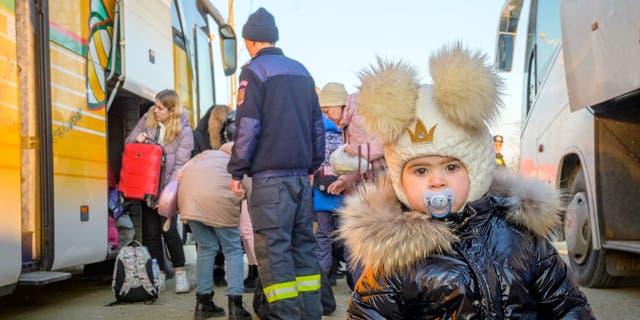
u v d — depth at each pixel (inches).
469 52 83.3
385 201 90.0
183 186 195.6
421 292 84.9
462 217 88.0
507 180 92.3
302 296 166.4
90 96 221.0
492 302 82.7
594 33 197.5
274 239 158.4
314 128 175.2
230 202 189.6
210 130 233.0
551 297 87.8
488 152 87.1
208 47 371.2
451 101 81.6
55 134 195.2
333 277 257.3
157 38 282.4
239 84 165.8
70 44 208.5
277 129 161.0
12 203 172.6
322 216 214.7
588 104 204.2
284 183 161.2
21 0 189.2
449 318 84.7
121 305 225.1
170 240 248.2
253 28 173.9
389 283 86.3
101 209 224.7
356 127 201.9
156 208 248.7
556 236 91.3
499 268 84.4
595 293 238.5
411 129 86.0
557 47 277.9
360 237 87.2
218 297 237.3
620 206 231.1
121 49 245.3
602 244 231.5
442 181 86.4
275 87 162.9
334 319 196.7
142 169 243.4
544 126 297.1
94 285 274.5
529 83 339.6
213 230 199.6
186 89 325.1
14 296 245.4
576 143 249.0
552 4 291.3
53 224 191.6
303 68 173.5
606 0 187.6
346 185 203.8
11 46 176.6
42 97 190.2
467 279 83.5
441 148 84.7
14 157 175.0
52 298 241.1
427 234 83.8
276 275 157.1
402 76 85.4
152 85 274.1
